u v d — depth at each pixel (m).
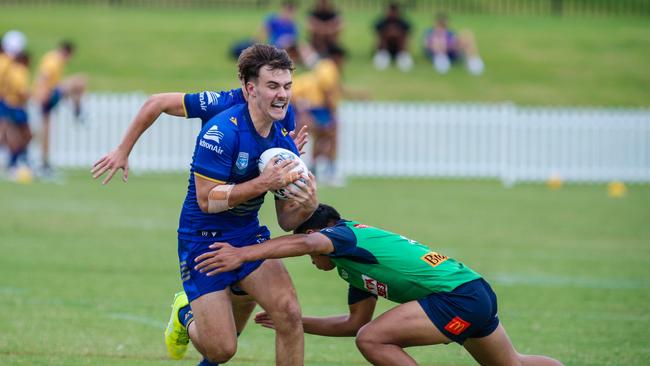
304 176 21.38
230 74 103.25
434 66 108.31
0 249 44.06
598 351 28.22
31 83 95.94
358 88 99.75
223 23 119.81
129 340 28.48
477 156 86.44
